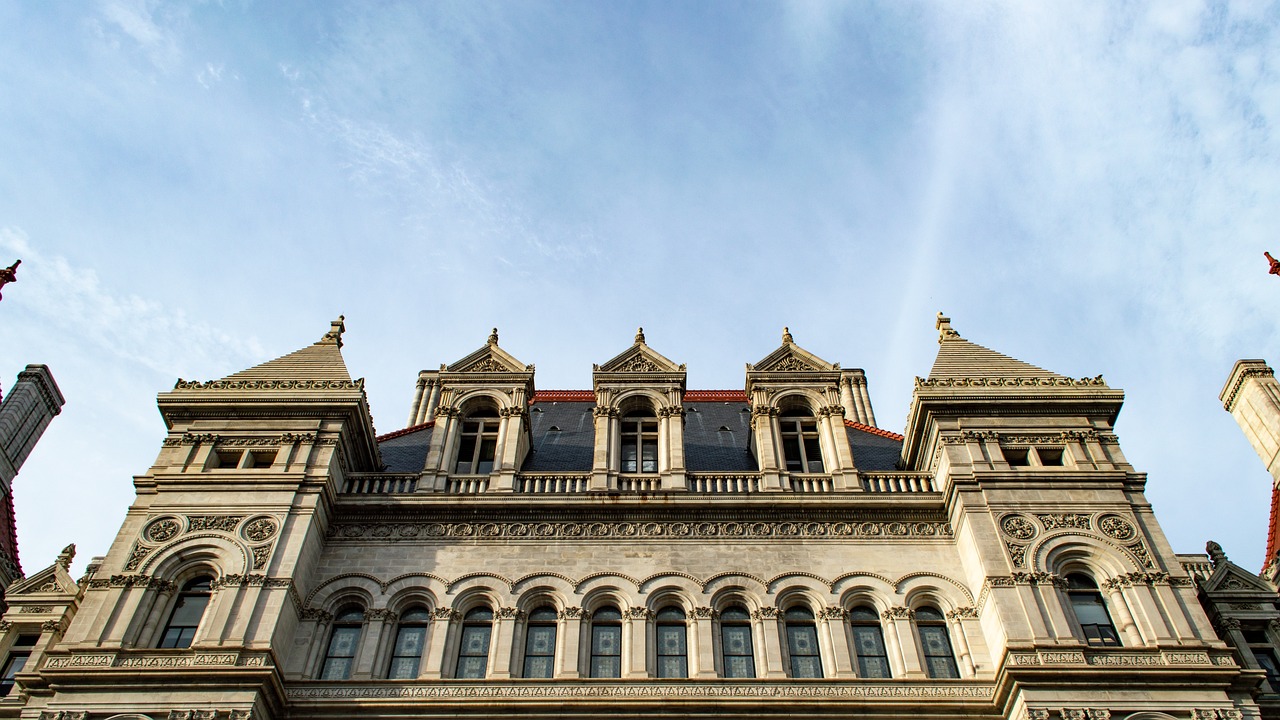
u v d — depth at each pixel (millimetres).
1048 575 32469
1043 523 34188
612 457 39375
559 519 36500
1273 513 40156
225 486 35406
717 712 30016
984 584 32688
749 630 33656
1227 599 34438
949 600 33875
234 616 31359
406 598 34375
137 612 31609
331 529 36281
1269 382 41031
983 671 31578
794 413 42531
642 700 30062
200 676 29156
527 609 34156
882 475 38344
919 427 39156
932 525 36344
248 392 38625
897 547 35656
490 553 35531
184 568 33250
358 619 34000
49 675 29109
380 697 30578
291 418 38219
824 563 35125
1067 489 35375
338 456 37656
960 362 42031
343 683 30875
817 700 30125
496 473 38406
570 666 32156
